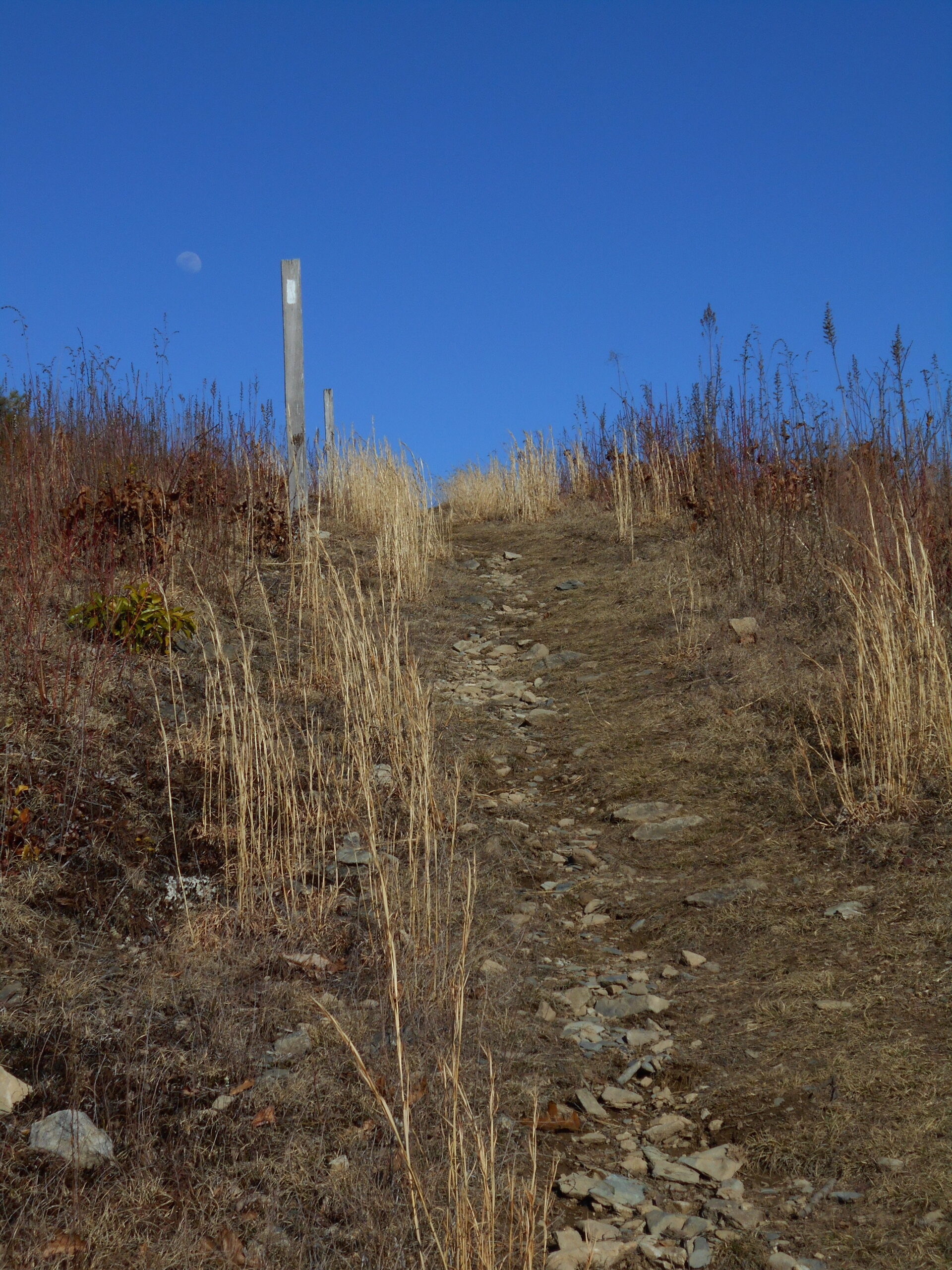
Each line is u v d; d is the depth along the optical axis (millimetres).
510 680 7664
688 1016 3613
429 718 6125
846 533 6613
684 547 10102
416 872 4121
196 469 9047
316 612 7328
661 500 11891
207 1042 3176
